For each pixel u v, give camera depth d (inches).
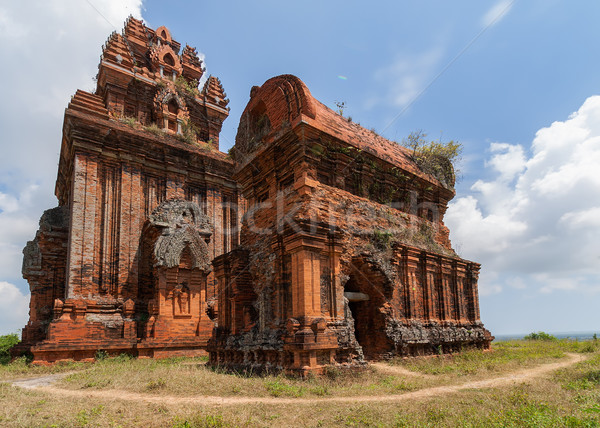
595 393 379.2
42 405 377.1
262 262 639.1
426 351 688.4
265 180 687.1
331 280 566.6
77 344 780.0
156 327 821.9
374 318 661.9
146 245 974.4
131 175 985.5
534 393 398.0
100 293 876.0
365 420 310.3
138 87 1172.5
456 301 804.6
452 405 355.9
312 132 601.9
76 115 914.7
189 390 429.1
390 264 670.5
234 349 614.5
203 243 914.7
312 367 493.7
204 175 1140.5
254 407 354.0
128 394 425.1
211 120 1354.6
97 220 908.6
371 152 692.1
